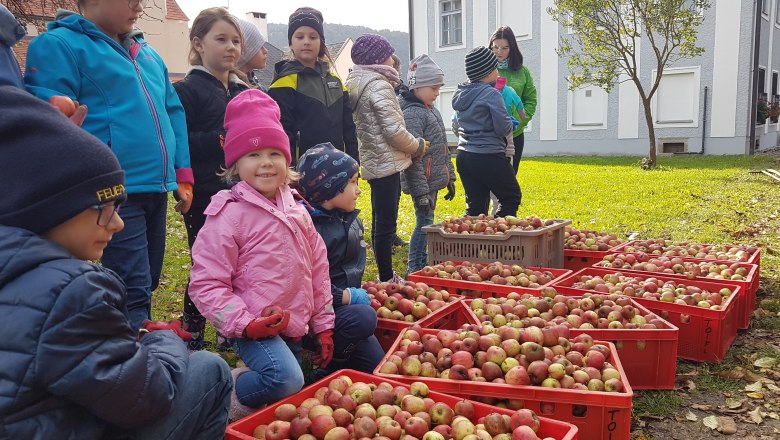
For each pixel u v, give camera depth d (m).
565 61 23.53
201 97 4.11
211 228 3.04
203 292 2.92
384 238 5.23
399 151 5.18
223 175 3.52
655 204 10.46
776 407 3.47
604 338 3.66
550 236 5.53
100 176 1.94
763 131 24.06
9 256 1.80
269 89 4.77
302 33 4.69
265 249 3.04
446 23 26.11
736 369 3.90
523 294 4.33
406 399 2.79
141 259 3.47
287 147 3.21
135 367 1.96
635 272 4.96
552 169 17.62
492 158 6.14
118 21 3.38
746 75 20.58
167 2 27.61
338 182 3.69
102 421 2.03
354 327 3.48
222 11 4.20
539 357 3.12
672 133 21.97
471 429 2.60
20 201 1.84
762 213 9.31
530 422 2.59
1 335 1.76
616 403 2.81
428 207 5.95
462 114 6.30
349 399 2.78
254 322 2.81
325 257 3.39
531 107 8.15
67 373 1.80
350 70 5.34
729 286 4.54
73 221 1.93
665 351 3.65
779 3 24.36
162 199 3.69
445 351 3.27
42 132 1.87
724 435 3.21
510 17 24.45
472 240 5.42
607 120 23.06
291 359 2.93
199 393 2.30
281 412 2.74
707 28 20.89
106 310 1.88
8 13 2.84
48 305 1.79
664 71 21.73
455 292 4.72
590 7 17.17
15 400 1.75
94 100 3.28
